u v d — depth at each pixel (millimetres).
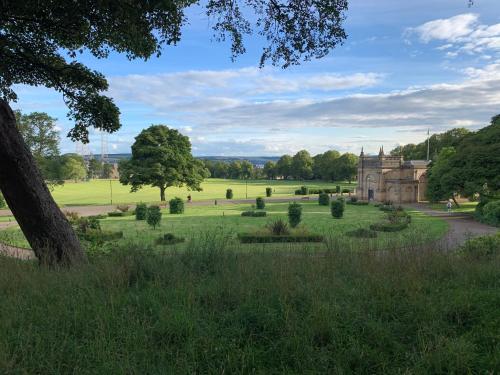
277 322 4395
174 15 8250
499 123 50656
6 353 3611
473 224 39719
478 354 3857
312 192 101875
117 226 36812
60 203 68125
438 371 3598
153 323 4398
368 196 81812
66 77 9383
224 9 8039
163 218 44844
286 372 3566
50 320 4355
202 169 71750
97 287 5527
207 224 38312
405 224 32062
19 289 5391
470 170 46125
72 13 7852
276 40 8359
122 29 8227
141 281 5871
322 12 7789
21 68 9250
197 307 4707
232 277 5719
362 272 6203
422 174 75312
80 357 3617
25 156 7984
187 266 6617
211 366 3615
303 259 6906
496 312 4723
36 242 8125
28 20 8156
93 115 9828
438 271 6383
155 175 64688
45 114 54719
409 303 4918
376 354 3840
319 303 4633
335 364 3635
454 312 4770
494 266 6680
